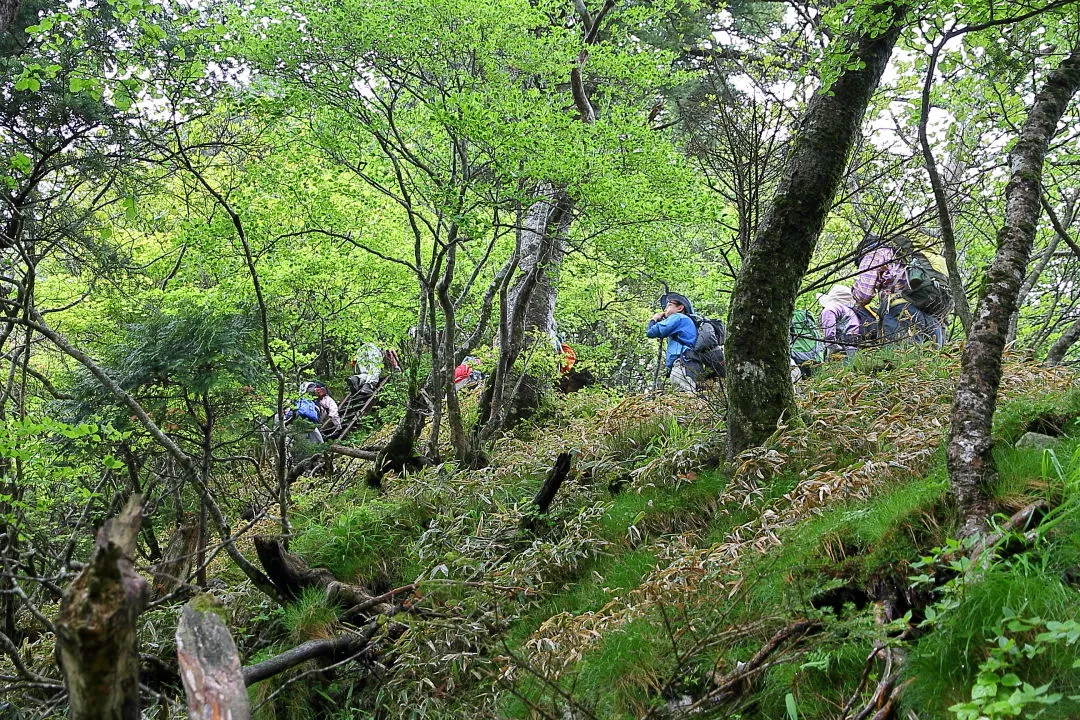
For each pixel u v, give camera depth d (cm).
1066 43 618
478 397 1052
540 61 698
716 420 671
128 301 738
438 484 682
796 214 571
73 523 618
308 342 1017
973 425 346
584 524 578
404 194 697
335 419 995
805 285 1048
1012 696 205
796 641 307
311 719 480
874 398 601
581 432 769
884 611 316
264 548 526
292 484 830
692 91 1003
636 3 1012
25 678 403
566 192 693
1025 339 966
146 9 430
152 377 621
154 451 692
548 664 374
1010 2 497
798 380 730
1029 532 301
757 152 717
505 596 509
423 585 529
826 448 533
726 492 536
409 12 617
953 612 273
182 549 662
